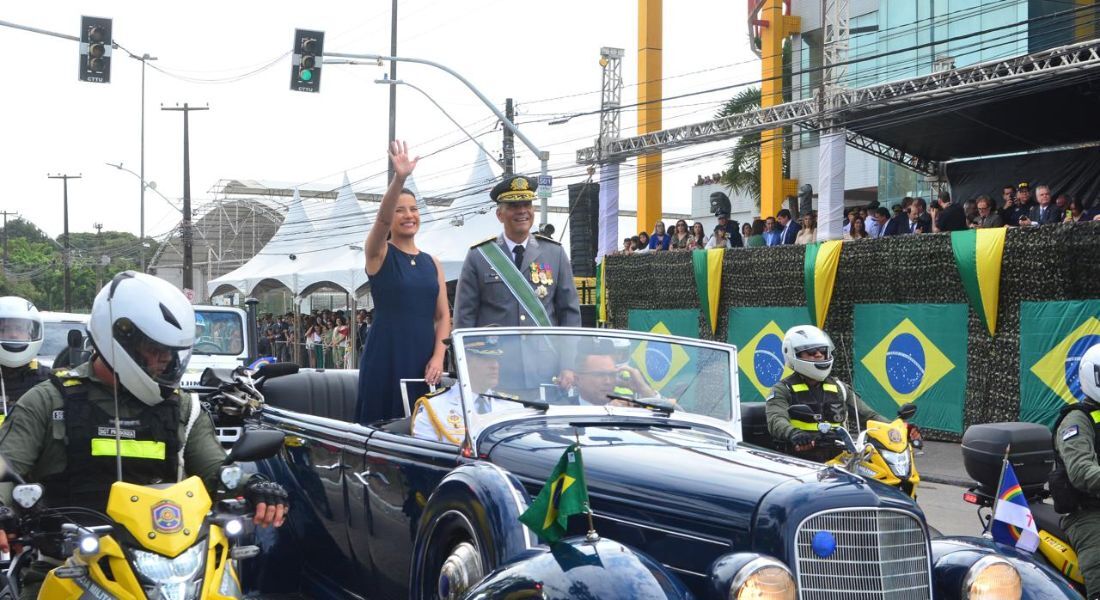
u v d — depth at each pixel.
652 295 20.73
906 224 18.27
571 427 5.03
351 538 5.63
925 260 15.35
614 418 5.21
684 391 5.47
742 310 18.62
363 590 5.64
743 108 32.19
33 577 3.92
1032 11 22.03
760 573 3.62
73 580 3.55
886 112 20.22
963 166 24.61
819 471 4.26
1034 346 14.01
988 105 19.47
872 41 26.09
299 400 7.57
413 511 5.03
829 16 21.03
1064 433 5.34
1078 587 5.51
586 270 28.91
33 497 3.54
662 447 4.73
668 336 5.59
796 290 17.41
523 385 5.19
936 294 15.29
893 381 15.98
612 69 26.72
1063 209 15.70
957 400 15.05
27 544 3.81
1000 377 14.45
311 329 32.72
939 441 15.33
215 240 61.75
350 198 32.66
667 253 20.20
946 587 4.21
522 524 4.15
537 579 3.69
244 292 34.50
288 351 36.19
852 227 19.03
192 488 3.71
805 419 6.66
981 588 4.11
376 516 5.35
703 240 21.81
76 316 14.00
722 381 5.54
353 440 5.56
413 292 6.31
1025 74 17.47
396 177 6.13
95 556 3.53
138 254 80.75
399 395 6.28
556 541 3.91
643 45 30.77
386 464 5.27
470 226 26.77
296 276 30.98
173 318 3.86
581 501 3.88
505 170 25.92
